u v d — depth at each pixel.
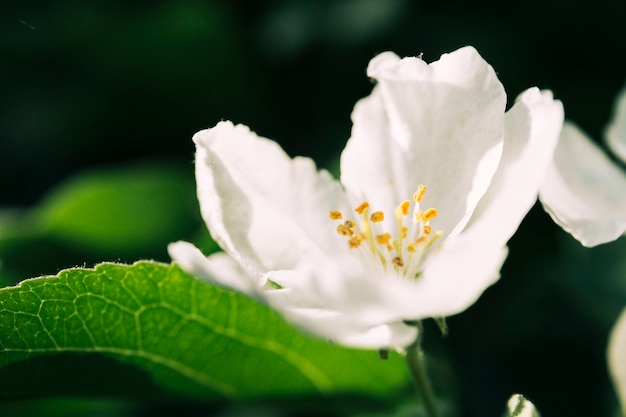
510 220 0.15
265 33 0.25
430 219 0.17
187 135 0.25
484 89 0.16
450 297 0.14
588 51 0.23
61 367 0.17
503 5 0.24
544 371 0.21
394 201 0.17
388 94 0.17
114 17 0.25
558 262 0.21
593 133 0.23
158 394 0.18
